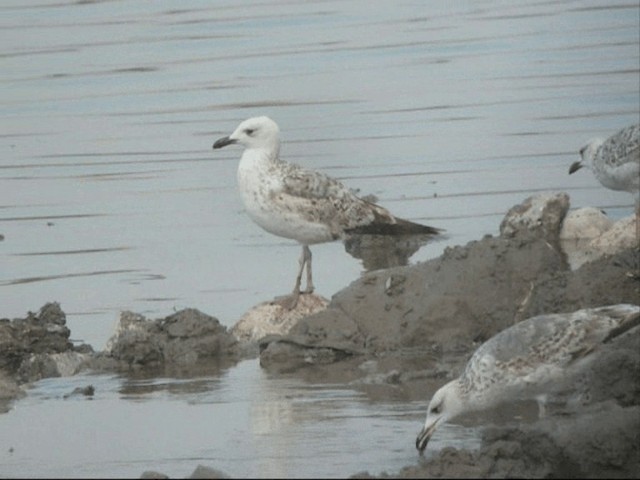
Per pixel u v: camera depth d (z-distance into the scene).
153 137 24.48
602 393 12.09
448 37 31.14
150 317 16.36
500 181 21.09
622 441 10.69
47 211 20.89
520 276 15.01
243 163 16.73
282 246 19.02
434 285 15.09
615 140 17.23
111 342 15.48
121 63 29.75
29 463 11.93
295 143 23.62
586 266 14.80
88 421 13.08
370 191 20.89
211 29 32.50
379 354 14.67
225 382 14.16
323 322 15.03
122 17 33.97
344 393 13.47
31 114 26.41
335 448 11.80
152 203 21.03
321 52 30.19
